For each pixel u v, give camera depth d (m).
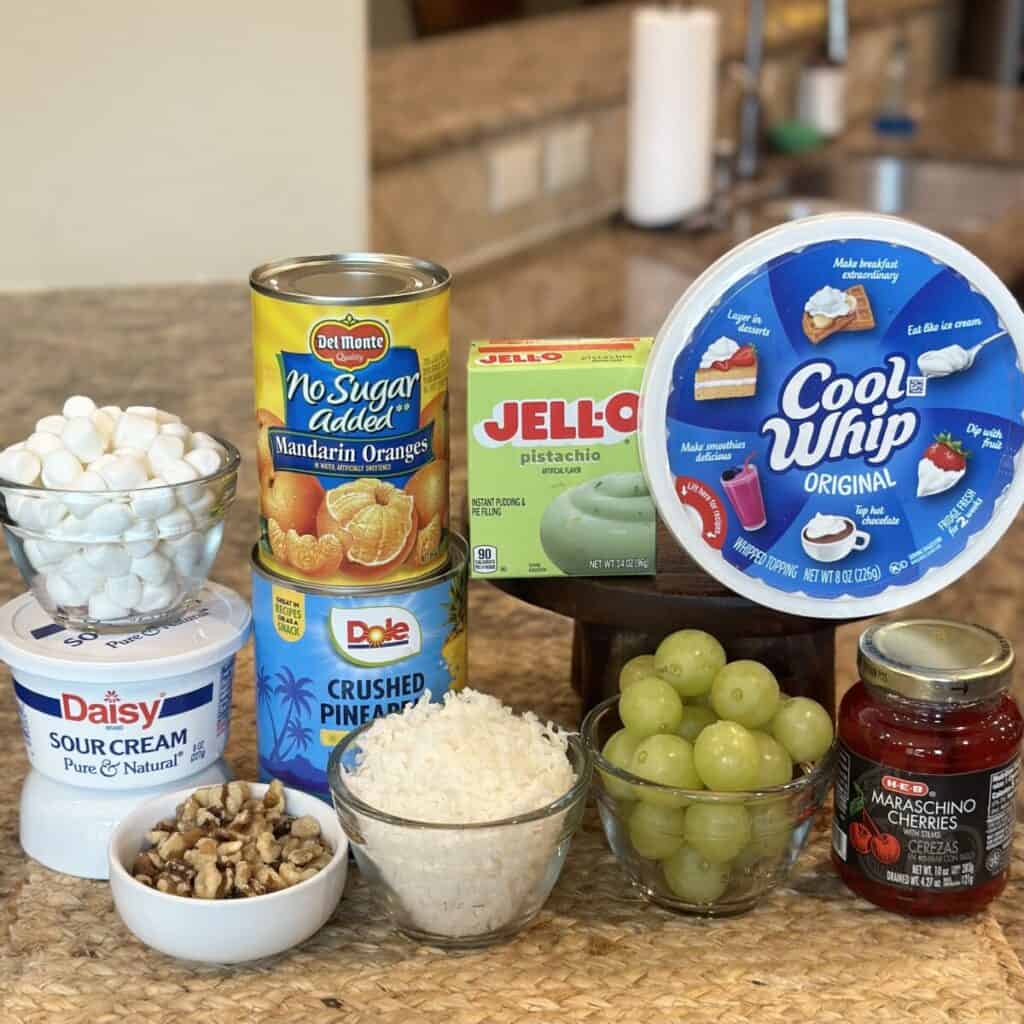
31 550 0.86
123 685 0.87
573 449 0.91
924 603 1.34
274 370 0.85
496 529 0.93
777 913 0.87
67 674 0.87
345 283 0.89
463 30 3.26
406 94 2.68
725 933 0.85
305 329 0.83
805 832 0.86
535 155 2.80
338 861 0.82
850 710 0.86
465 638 0.94
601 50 3.20
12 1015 0.77
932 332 0.88
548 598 0.95
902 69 3.78
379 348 0.83
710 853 0.83
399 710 0.90
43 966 0.81
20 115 2.02
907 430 0.90
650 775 0.83
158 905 0.78
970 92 4.22
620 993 0.79
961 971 0.81
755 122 3.22
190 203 2.15
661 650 0.88
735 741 0.82
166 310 2.04
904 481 0.91
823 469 0.90
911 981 0.80
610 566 0.93
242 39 2.07
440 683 0.92
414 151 2.42
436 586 0.89
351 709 0.90
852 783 0.86
